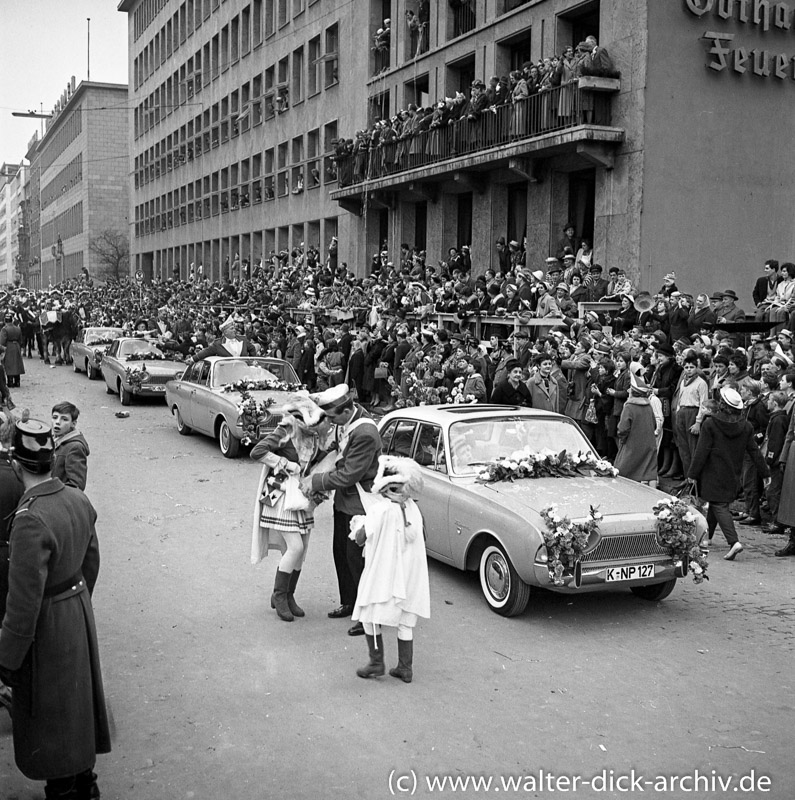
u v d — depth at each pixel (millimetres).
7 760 4957
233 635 6816
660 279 20594
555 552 6828
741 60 21047
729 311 15695
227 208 54719
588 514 7195
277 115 45688
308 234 42000
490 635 6898
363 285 28078
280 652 6469
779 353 12297
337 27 38594
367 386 20016
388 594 5840
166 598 7711
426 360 16297
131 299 50844
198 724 5305
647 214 20406
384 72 33219
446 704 5602
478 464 8320
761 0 21125
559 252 23297
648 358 13492
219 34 55438
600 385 12867
